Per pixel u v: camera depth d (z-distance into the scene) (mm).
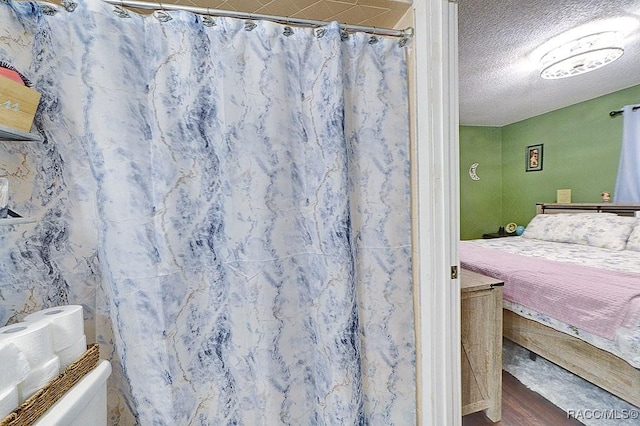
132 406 1040
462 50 2111
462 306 1485
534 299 1881
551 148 3709
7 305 921
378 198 1225
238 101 1062
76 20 927
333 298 1150
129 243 987
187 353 1066
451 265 1179
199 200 1077
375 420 1256
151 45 999
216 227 1102
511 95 3104
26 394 689
